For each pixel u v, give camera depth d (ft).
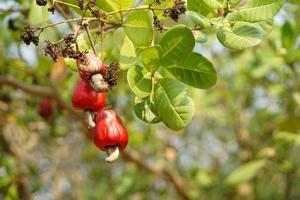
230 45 6.97
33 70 14.34
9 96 15.69
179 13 7.06
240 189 20.98
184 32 6.95
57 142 19.83
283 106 20.10
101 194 24.00
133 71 7.12
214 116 20.01
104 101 7.39
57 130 17.02
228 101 21.03
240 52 19.53
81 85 7.37
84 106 7.32
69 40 6.92
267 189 23.44
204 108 19.38
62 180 21.66
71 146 20.75
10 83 13.64
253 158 20.35
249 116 21.21
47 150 20.51
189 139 23.40
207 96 19.45
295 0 11.84
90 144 20.58
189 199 18.56
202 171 22.13
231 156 23.58
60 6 8.98
